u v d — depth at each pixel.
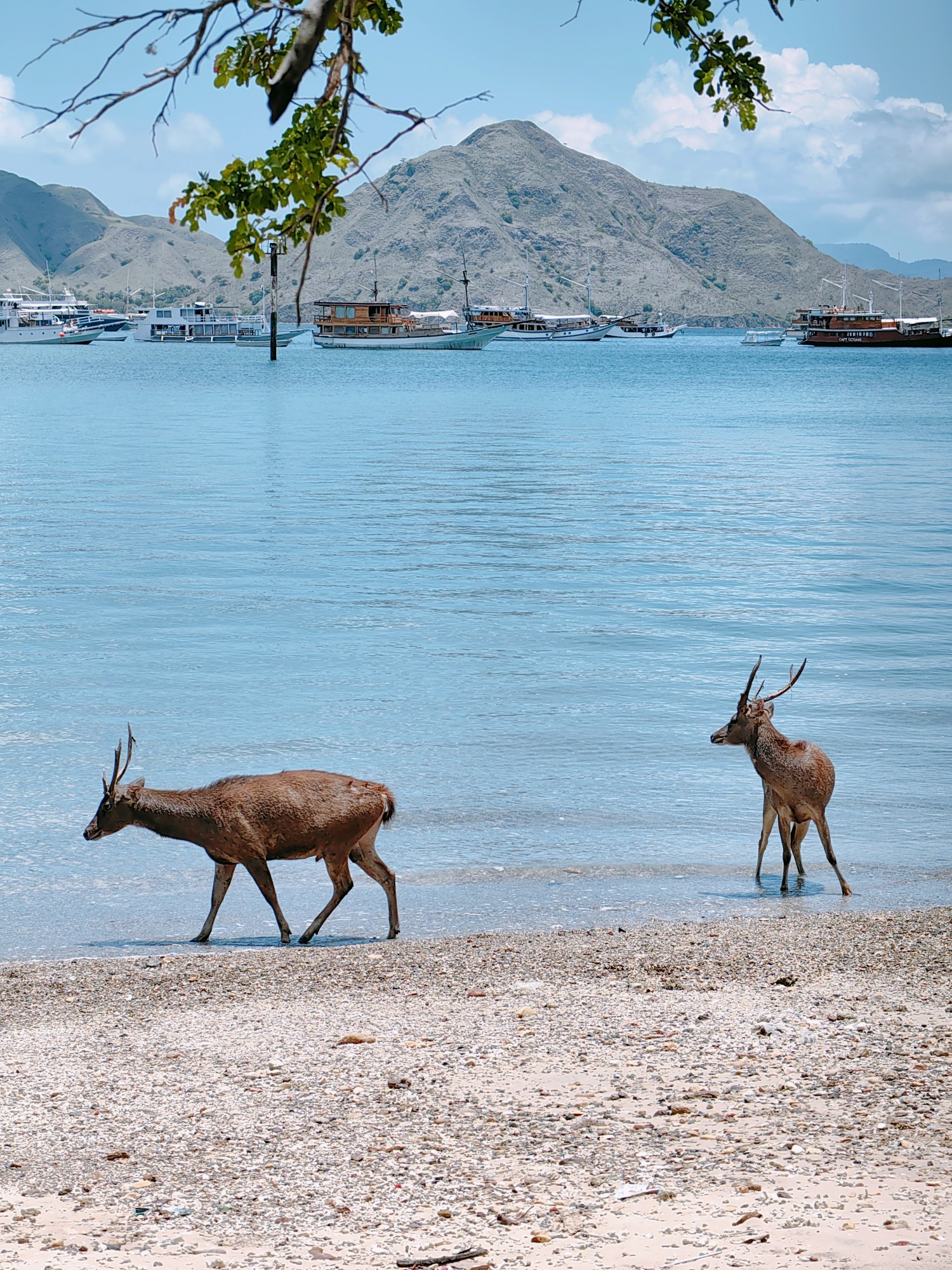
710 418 88.62
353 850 11.20
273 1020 8.93
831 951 10.30
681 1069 7.86
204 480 47.88
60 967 10.13
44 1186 6.32
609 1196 6.01
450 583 28.34
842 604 26.50
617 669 20.77
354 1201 6.07
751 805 14.68
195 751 16.12
